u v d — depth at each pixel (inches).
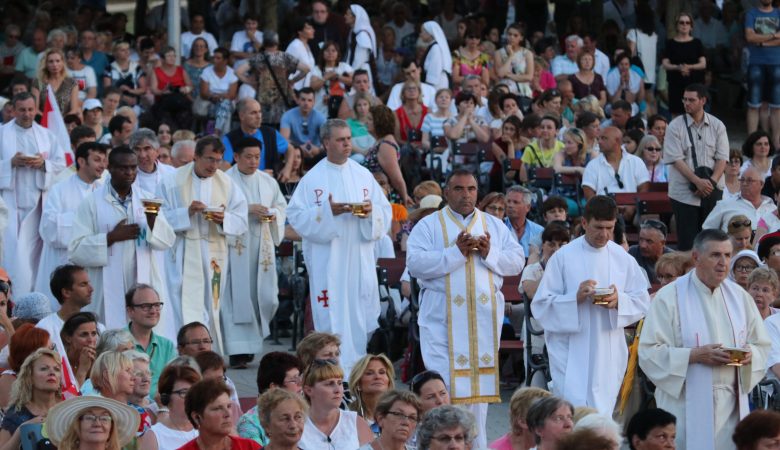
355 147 1758.1
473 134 1838.1
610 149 1589.6
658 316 986.7
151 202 1194.0
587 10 2402.8
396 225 1475.1
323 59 1995.6
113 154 1218.0
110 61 2055.9
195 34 2222.0
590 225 1016.9
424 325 1060.5
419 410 816.9
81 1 2381.9
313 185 1233.4
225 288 1321.4
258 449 827.4
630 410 1103.6
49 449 842.8
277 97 1791.3
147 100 1974.7
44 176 1411.2
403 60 2087.8
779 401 1063.0
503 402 1232.8
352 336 1227.9
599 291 994.7
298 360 940.0
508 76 2096.5
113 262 1216.2
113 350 918.4
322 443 863.7
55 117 1471.5
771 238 1197.1
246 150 1344.7
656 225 1270.9
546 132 1680.6
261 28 2308.1
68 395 933.2
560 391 1018.7
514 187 1365.7
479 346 1050.1
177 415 867.4
